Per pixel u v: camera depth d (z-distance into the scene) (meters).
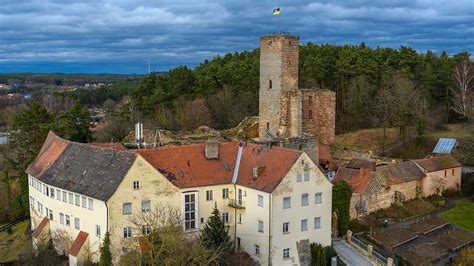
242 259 58.50
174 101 132.75
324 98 95.94
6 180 86.50
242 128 108.38
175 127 122.81
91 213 58.84
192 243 57.19
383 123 118.19
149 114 130.88
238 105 129.50
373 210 76.50
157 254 48.25
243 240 62.88
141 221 57.72
